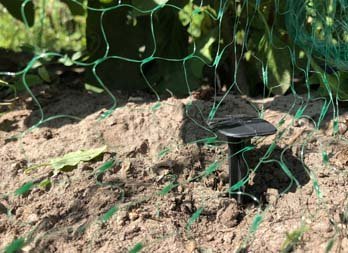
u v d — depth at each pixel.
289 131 3.68
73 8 4.02
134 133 3.66
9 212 3.28
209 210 3.28
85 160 3.46
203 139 3.60
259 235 3.14
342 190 3.33
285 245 3.04
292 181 3.40
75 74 4.47
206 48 4.05
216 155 3.54
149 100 4.09
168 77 4.20
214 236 3.18
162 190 3.31
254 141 3.62
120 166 3.44
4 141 3.77
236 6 4.09
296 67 4.11
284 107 3.89
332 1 3.87
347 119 3.75
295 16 3.92
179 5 4.07
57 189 3.33
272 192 3.35
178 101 3.81
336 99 3.78
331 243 2.98
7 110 4.10
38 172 3.46
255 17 4.07
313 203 3.27
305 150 3.57
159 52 4.21
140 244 2.99
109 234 3.14
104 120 3.74
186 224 3.21
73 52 4.31
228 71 4.28
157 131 3.64
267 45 4.02
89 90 4.23
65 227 3.18
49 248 3.11
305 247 3.06
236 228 3.22
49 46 4.14
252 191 3.42
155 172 3.43
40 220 3.22
